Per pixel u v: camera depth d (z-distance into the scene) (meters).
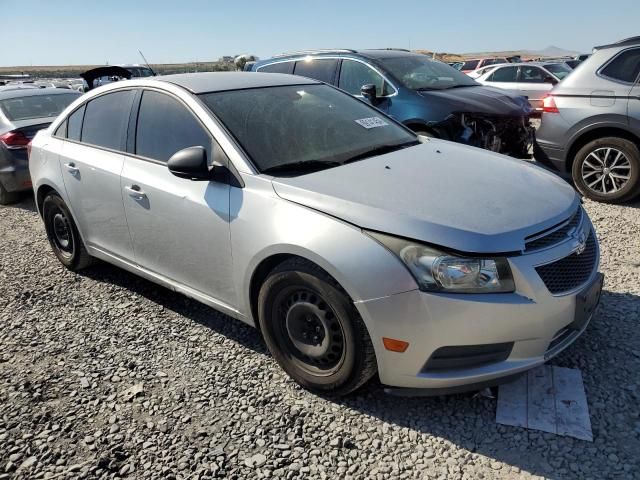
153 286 4.39
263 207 2.86
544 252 2.49
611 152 5.68
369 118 3.92
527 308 2.40
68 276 4.71
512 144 6.83
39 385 3.11
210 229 3.12
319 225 2.62
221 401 2.89
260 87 3.74
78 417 2.82
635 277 3.94
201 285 3.37
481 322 2.38
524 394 2.75
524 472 2.31
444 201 2.65
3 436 2.71
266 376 3.08
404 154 3.41
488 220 2.51
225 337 3.53
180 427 2.71
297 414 2.76
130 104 3.83
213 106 3.34
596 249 2.95
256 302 3.09
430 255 2.39
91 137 4.16
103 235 4.11
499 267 2.39
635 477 2.24
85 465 2.49
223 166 3.10
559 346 2.63
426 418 2.67
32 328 3.80
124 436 2.67
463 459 2.40
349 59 7.42
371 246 2.48
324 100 3.92
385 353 2.51
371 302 2.46
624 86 5.55
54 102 8.30
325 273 2.61
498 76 14.55
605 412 2.61
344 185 2.82
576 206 2.90
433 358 2.47
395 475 2.34
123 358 3.35
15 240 5.94
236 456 2.50
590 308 2.68
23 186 7.43
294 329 2.87
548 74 13.65
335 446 2.53
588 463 2.32
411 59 7.57
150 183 3.48
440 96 6.60
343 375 2.69
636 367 2.92
